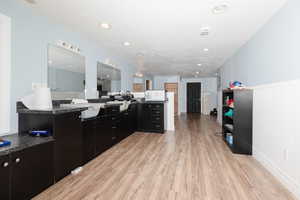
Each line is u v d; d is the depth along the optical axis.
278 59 2.04
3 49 1.76
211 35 2.91
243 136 2.78
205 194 1.65
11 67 1.80
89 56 3.21
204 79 9.37
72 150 2.00
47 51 2.27
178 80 8.72
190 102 9.63
